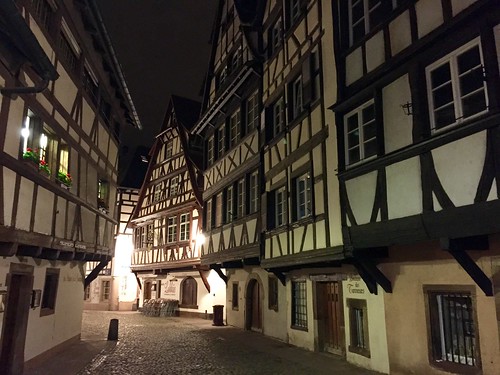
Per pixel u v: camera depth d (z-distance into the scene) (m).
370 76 6.81
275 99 11.19
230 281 16.19
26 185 6.57
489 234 4.93
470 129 4.93
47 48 7.45
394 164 6.12
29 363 7.68
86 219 9.96
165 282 22.23
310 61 9.00
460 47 5.29
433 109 5.65
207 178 16.81
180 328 14.96
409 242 5.74
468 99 5.16
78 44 9.26
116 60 10.51
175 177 21.48
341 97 7.47
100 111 11.33
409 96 5.99
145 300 23.45
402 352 6.59
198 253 18.36
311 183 8.58
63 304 9.77
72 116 8.95
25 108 6.49
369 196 6.62
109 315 21.09
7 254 6.02
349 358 8.03
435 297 6.16
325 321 9.36
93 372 7.65
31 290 7.63
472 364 5.57
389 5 6.71
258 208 11.66
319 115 8.47
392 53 6.39
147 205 23.98
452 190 5.13
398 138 6.14
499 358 5.10
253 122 13.03
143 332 13.77
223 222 14.52
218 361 8.69
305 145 9.00
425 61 5.78
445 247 5.17
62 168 8.54
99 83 11.02
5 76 5.86
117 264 25.67
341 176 7.35
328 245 7.76
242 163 13.09
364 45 7.07
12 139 6.06
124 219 26.50
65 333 9.99
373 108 6.89
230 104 14.81
